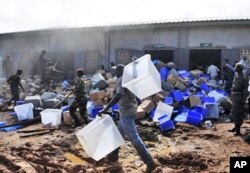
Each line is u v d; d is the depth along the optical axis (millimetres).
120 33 18219
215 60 17797
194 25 16531
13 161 6062
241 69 8367
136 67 5418
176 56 17188
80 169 5922
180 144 7836
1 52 21516
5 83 17125
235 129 8625
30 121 10250
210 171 5863
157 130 9055
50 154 6938
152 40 17594
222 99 11344
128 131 5719
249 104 9742
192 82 13359
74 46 19297
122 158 6684
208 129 9328
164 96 11516
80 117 9867
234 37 16312
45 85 16203
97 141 5465
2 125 10039
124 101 5695
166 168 6074
